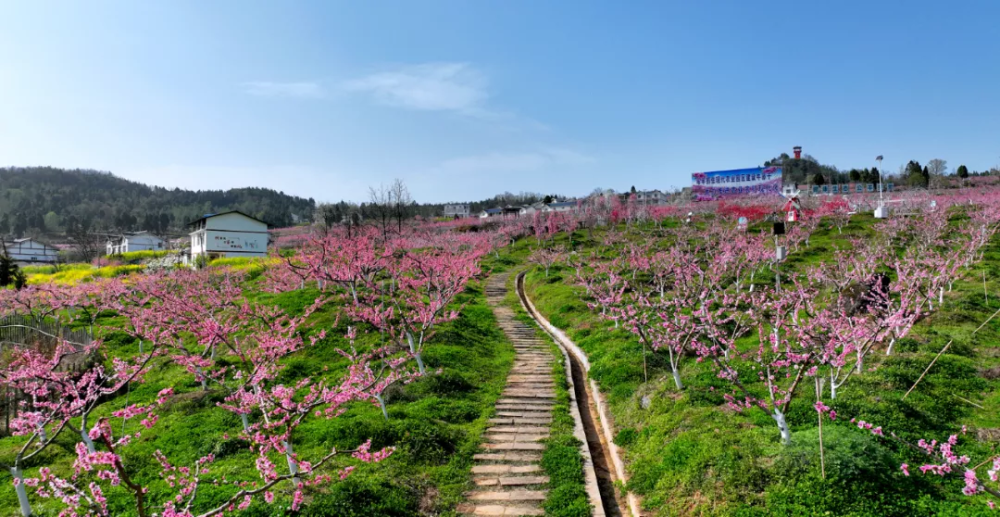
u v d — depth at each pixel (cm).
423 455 1570
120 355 2711
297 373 2336
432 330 2794
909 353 1836
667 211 7150
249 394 1546
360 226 6712
